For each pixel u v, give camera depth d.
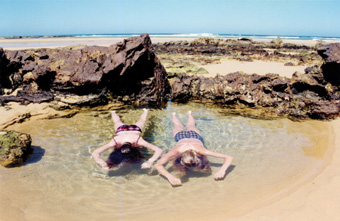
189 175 4.78
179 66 14.58
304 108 7.66
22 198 4.04
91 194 4.20
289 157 5.21
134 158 5.28
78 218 3.61
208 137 6.30
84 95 8.55
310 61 17.91
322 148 5.51
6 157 5.02
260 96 8.59
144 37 9.01
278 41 34.62
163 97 9.62
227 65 15.91
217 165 5.12
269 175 4.60
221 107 8.71
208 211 3.70
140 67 9.02
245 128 6.86
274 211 3.55
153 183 4.54
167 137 6.36
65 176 4.71
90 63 8.57
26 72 8.94
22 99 8.25
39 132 6.55
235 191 4.18
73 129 6.79
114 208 3.85
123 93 9.03
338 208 3.50
